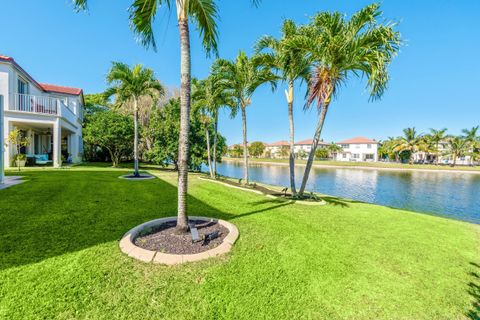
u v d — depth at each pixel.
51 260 2.84
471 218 9.45
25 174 10.28
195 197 7.21
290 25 7.71
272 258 3.25
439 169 37.72
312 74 7.38
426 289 2.77
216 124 14.03
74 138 19.33
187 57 3.76
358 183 20.97
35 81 15.64
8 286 2.32
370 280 2.88
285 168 40.91
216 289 2.49
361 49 6.13
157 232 3.94
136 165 11.59
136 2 4.12
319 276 2.89
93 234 3.70
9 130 12.19
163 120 18.52
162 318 2.07
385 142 60.91
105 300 2.23
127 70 11.12
